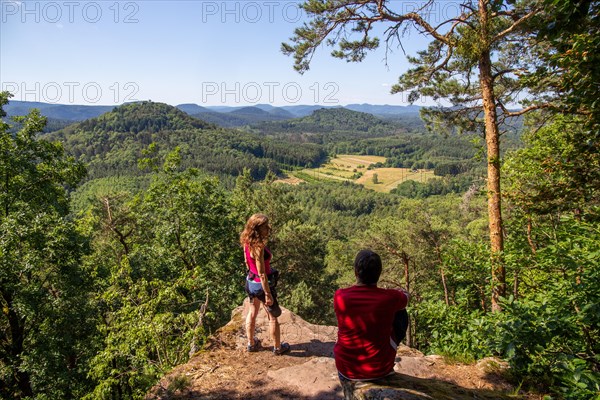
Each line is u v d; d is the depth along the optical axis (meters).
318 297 27.61
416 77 11.11
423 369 4.21
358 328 2.63
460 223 36.38
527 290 8.09
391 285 21.77
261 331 5.09
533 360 4.02
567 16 4.07
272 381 3.94
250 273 4.30
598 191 6.12
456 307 6.48
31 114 15.40
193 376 4.10
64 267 13.10
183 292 14.22
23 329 13.58
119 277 9.77
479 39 8.20
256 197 27.72
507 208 10.50
